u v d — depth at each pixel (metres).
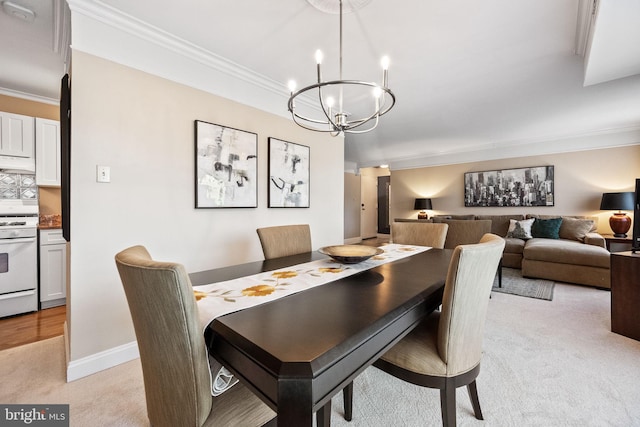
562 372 1.75
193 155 2.24
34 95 3.05
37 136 2.88
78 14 1.68
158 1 1.67
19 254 2.66
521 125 4.30
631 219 4.17
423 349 1.20
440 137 5.04
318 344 0.76
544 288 3.43
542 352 1.99
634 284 2.16
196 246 2.26
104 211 1.80
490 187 5.59
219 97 2.40
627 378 1.69
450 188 6.16
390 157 6.82
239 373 0.79
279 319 0.92
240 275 1.48
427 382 1.15
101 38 1.78
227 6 1.71
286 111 2.99
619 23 1.63
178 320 0.78
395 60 2.36
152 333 0.84
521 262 4.30
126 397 1.55
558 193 4.91
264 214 2.78
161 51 2.04
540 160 5.09
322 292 1.20
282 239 2.09
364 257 1.65
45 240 2.81
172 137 2.12
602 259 3.37
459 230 3.50
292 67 2.47
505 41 2.08
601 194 4.53
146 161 1.98
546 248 3.79
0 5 1.73
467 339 1.17
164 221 2.08
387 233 8.64
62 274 2.90
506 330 2.33
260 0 1.65
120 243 1.87
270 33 1.98
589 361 1.87
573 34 2.00
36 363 1.86
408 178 6.80
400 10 1.73
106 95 1.80
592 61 2.11
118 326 1.88
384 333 0.93
